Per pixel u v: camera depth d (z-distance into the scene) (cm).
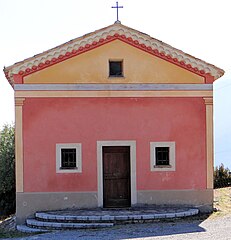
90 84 1706
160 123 1720
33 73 1695
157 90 1722
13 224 1759
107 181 1723
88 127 1703
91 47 1711
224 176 2481
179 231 1323
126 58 1720
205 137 1727
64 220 1517
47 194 1681
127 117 1712
